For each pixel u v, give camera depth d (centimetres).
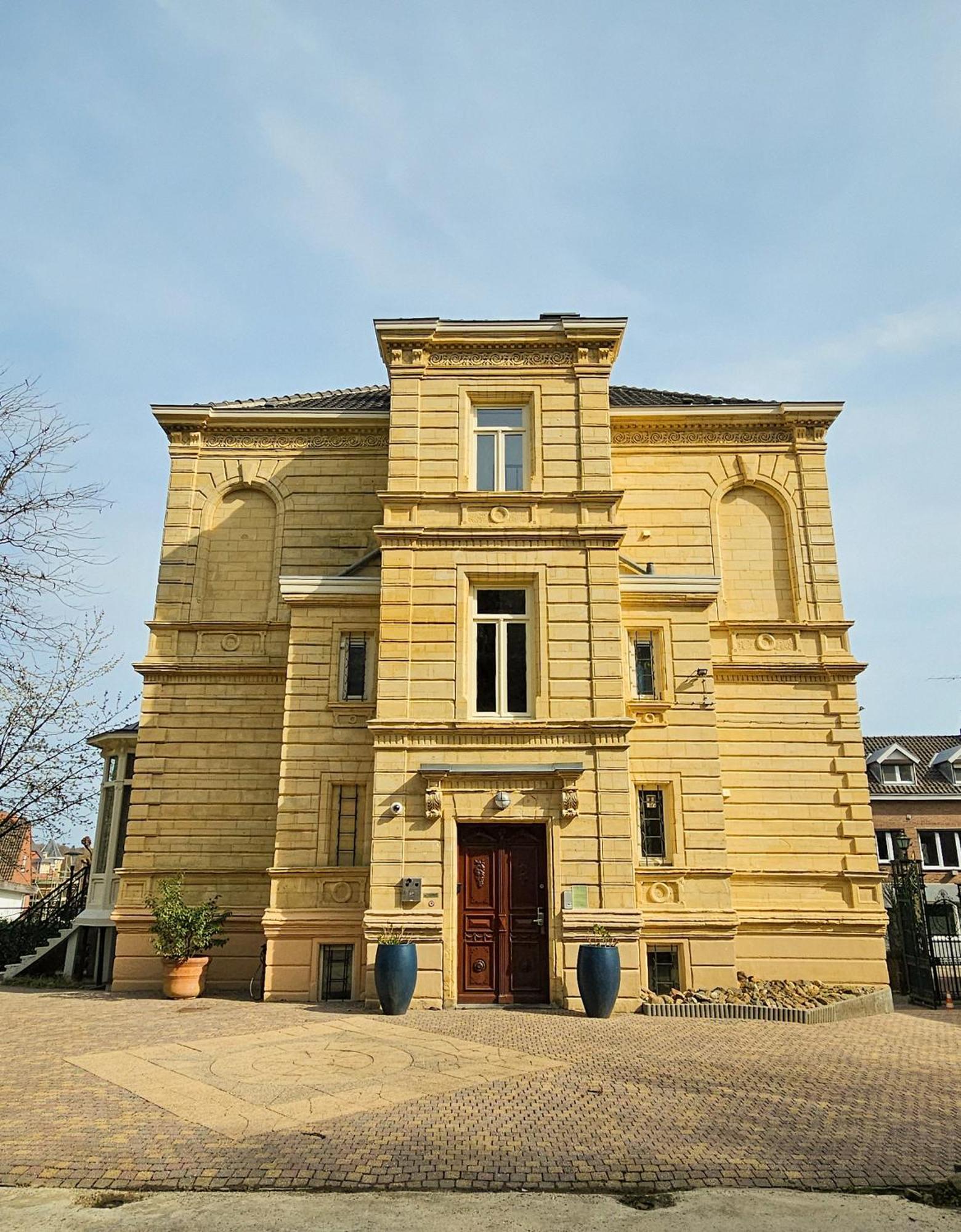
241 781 1836
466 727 1539
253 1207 624
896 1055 1141
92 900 1995
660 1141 766
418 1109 848
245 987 1720
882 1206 634
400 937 1436
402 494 1662
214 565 1975
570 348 1764
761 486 2033
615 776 1523
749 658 1917
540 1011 1398
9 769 1981
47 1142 751
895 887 1972
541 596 1625
